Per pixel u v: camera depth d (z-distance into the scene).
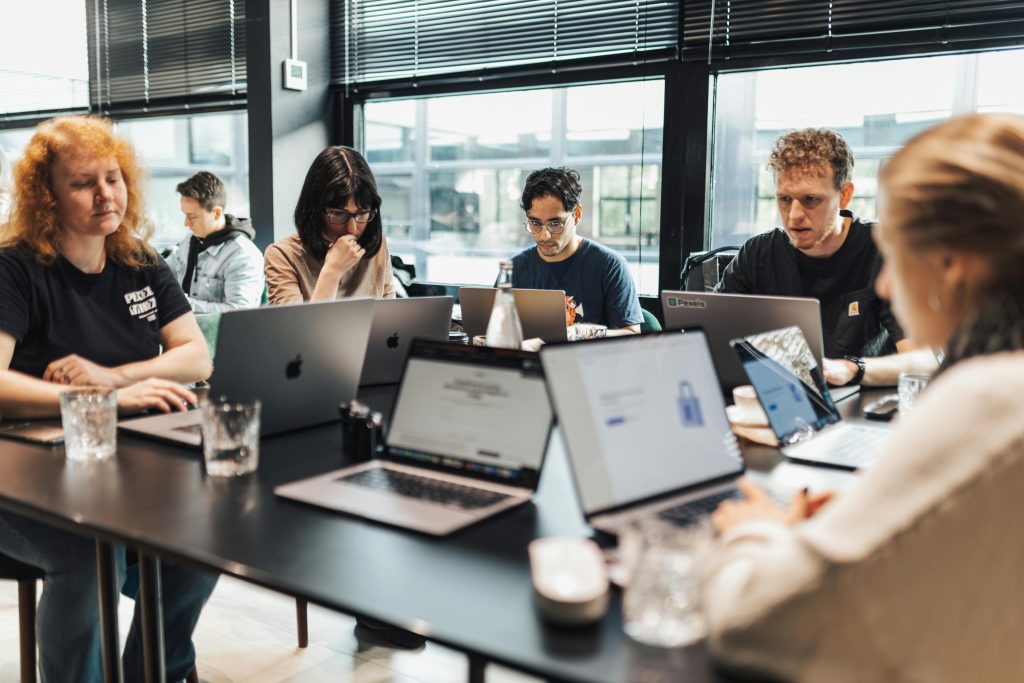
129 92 4.87
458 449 1.36
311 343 1.63
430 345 1.45
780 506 1.18
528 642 0.84
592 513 1.12
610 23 3.60
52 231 1.90
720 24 3.35
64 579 1.65
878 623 0.70
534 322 2.43
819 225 2.27
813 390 1.65
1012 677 0.71
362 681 2.15
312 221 2.66
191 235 4.27
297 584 0.96
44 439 1.56
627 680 0.77
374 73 4.28
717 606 0.78
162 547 1.08
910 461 0.72
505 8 3.86
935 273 0.80
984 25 2.90
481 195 4.12
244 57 4.34
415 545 1.09
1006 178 0.75
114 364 2.01
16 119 5.43
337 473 1.37
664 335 1.30
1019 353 0.75
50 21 5.09
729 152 3.46
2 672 2.20
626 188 3.71
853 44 3.12
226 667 2.21
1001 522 0.69
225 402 1.43
